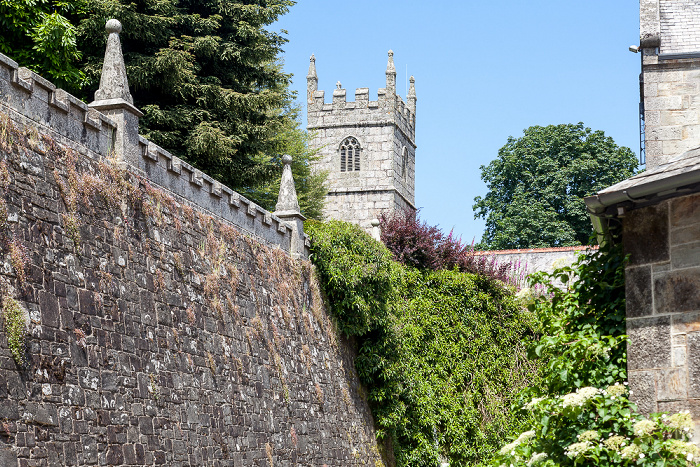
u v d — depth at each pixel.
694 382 8.40
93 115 12.36
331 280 20.23
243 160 27.62
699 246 8.51
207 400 14.20
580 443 8.76
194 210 15.16
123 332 12.11
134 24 24.05
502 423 26.75
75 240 11.32
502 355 28.20
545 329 10.73
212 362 14.61
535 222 51.12
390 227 29.06
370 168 65.62
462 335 27.19
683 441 8.06
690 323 8.49
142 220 13.26
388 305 22.30
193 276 14.63
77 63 24.09
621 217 9.14
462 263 29.16
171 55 23.88
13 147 10.41
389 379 21.91
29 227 10.43
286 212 19.53
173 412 13.06
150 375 12.61
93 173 12.16
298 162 43.69
